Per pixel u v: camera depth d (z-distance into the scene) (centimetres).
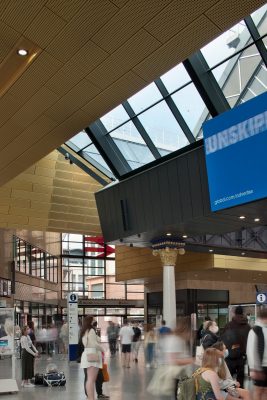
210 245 2303
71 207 2428
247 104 1297
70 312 2205
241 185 1331
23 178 2317
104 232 2108
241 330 881
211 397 582
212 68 1397
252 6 789
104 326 4688
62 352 2917
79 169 2433
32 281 3612
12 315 1282
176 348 677
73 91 1071
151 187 1806
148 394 1114
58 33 866
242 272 2877
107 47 905
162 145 1725
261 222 1722
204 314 3116
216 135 1395
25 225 2352
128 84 1039
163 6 789
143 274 3017
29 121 1223
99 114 1178
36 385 1347
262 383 693
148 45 898
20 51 925
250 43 1282
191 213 1655
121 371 1655
